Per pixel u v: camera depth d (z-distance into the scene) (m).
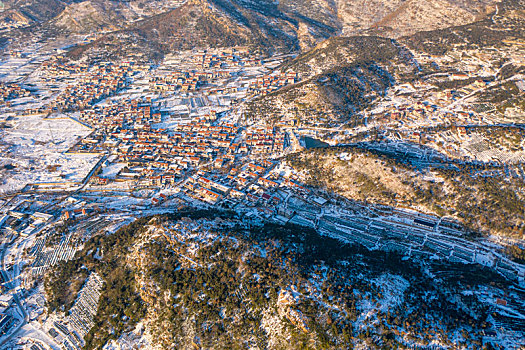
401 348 185.00
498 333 191.12
